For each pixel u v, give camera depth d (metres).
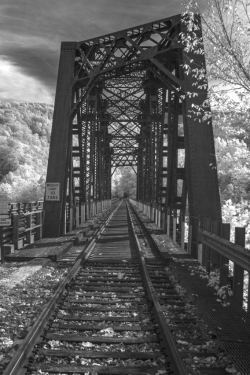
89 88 15.15
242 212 14.89
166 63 15.45
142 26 14.01
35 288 7.40
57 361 4.23
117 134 47.00
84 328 5.30
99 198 37.84
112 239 15.89
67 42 15.15
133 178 150.62
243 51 7.36
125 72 16.50
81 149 19.67
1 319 5.54
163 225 17.41
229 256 6.51
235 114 7.88
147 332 5.20
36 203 17.48
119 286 7.94
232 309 5.93
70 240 13.26
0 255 10.09
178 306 6.42
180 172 14.85
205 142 11.46
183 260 9.82
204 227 8.71
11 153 160.00
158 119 25.33
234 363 4.09
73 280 8.21
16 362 3.75
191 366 4.07
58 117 14.59
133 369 4.00
